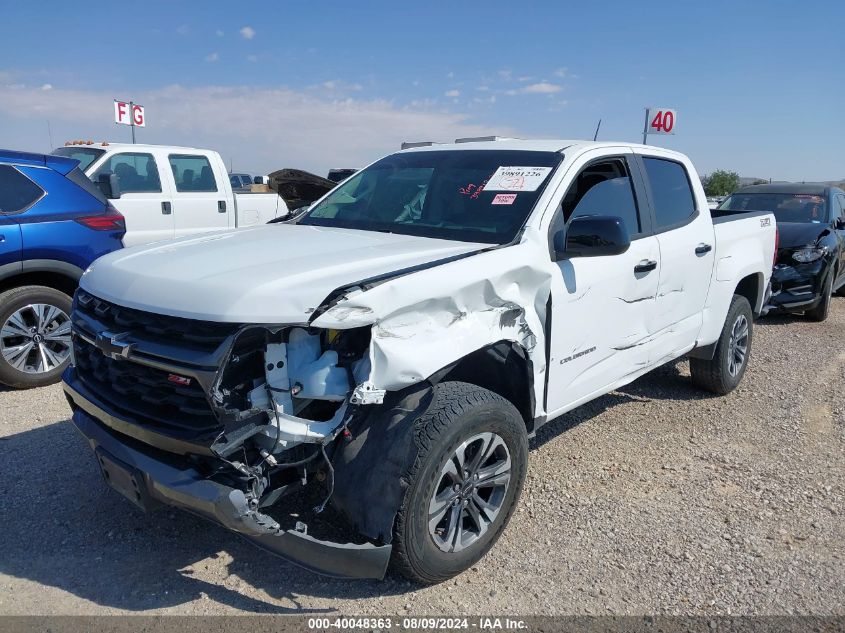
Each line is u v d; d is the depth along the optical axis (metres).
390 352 2.65
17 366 5.49
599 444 4.73
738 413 5.45
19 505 3.67
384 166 4.58
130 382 2.85
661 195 4.64
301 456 2.70
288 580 3.09
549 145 4.15
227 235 3.76
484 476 3.12
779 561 3.34
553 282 3.46
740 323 5.81
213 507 2.49
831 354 7.55
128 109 13.26
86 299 3.20
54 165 5.85
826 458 4.60
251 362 2.55
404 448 2.78
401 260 3.03
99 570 3.12
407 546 2.80
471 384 3.10
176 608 2.87
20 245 5.44
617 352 4.11
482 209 3.76
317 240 3.51
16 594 2.93
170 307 2.67
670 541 3.49
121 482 2.87
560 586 3.09
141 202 9.30
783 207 10.39
